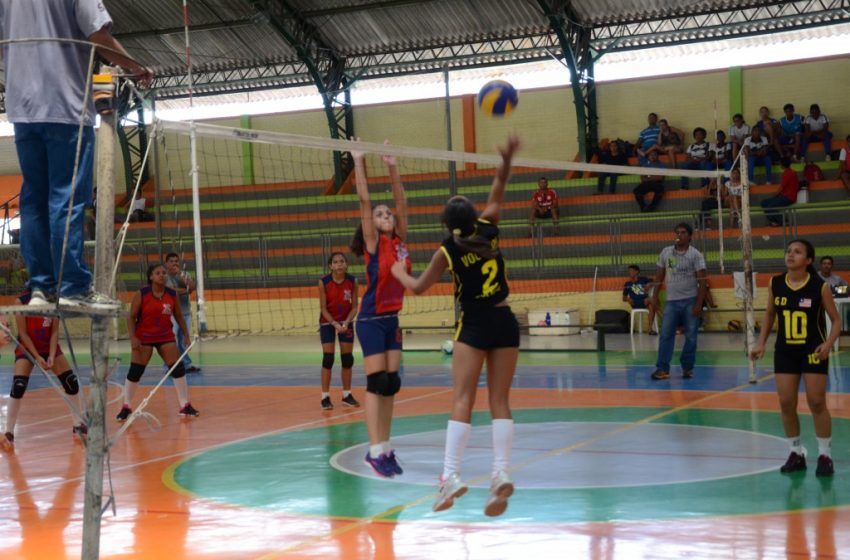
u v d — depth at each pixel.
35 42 5.13
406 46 28.73
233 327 27.34
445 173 30.28
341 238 28.11
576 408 11.72
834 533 5.92
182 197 32.09
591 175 28.84
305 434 10.48
